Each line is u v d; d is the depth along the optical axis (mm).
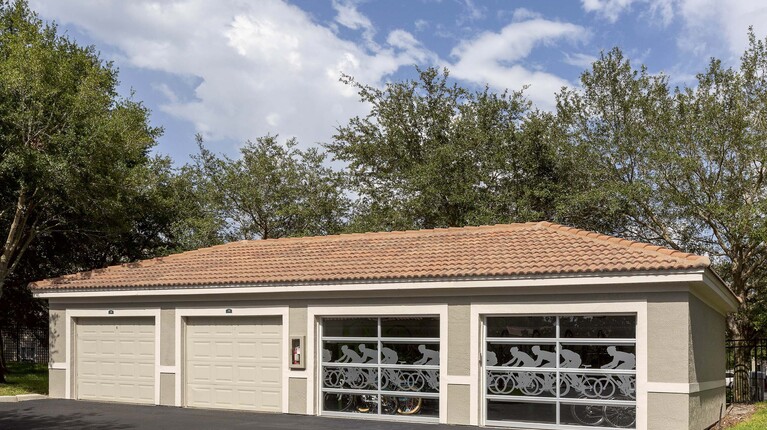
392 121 31312
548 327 13930
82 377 18969
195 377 17375
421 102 31188
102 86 23375
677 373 12633
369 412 15375
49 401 18438
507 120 30266
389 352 15328
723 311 18422
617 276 12922
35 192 20062
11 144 19281
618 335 13320
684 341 12633
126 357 18391
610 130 27016
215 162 35094
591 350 13516
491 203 28062
